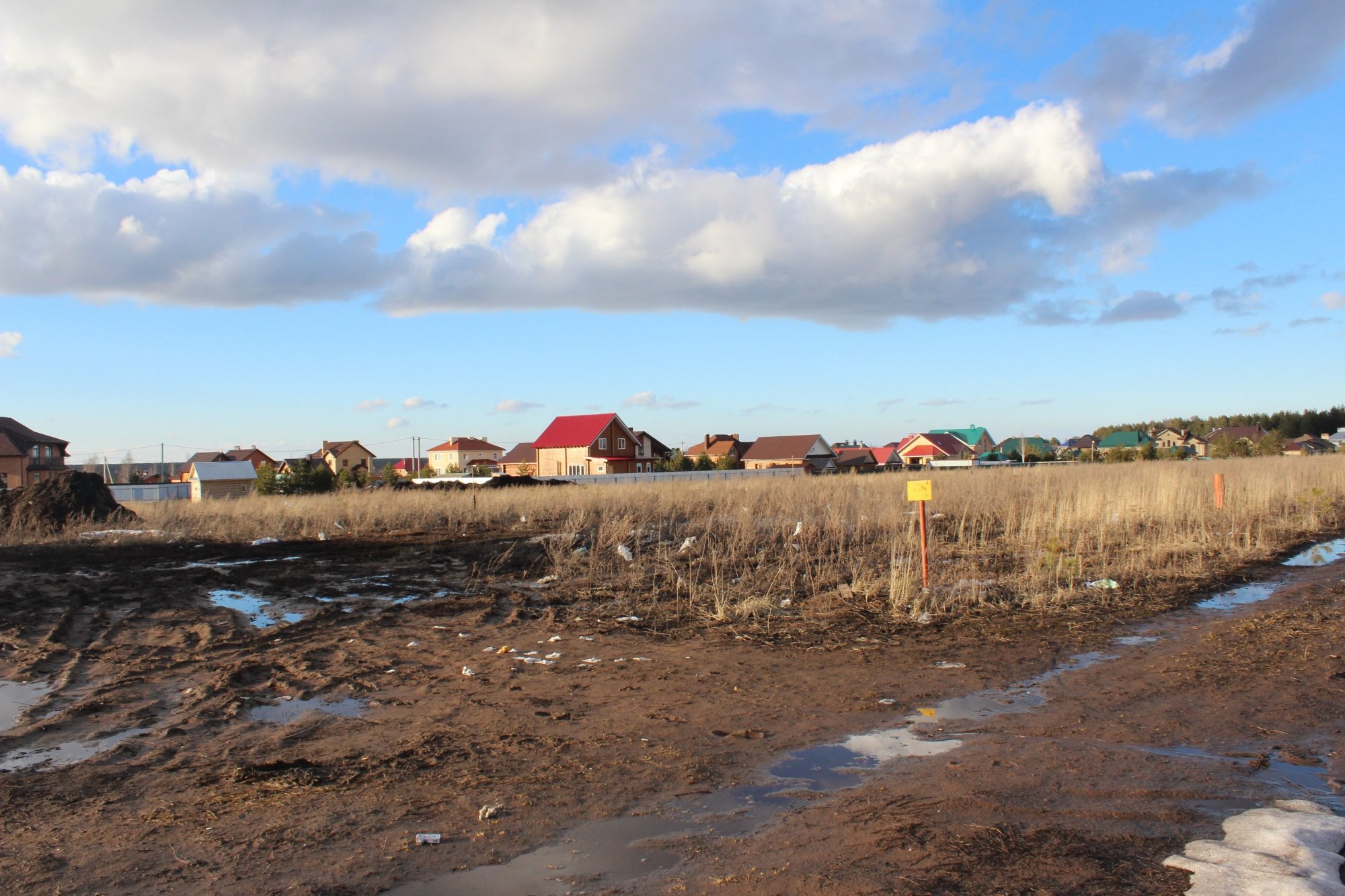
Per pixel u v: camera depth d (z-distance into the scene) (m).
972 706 6.03
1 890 3.49
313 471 43.25
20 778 4.95
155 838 4.02
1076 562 11.21
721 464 71.25
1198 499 18.52
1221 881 3.25
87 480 22.30
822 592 10.68
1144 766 4.67
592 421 69.38
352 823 4.16
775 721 5.77
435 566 14.02
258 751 5.38
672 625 9.20
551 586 11.85
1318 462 33.84
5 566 14.73
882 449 103.69
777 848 3.75
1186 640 7.82
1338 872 3.33
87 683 7.23
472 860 3.72
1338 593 9.74
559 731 5.64
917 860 3.52
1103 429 147.75
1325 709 5.60
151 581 12.83
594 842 3.89
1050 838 3.73
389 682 7.13
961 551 13.70
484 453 111.38
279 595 11.60
